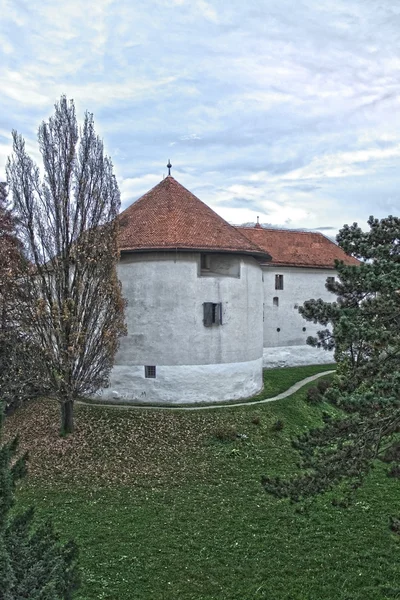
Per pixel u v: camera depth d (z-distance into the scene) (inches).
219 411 946.7
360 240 477.7
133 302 987.9
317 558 538.0
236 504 658.2
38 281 805.9
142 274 983.6
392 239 468.8
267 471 764.0
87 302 824.9
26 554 293.4
